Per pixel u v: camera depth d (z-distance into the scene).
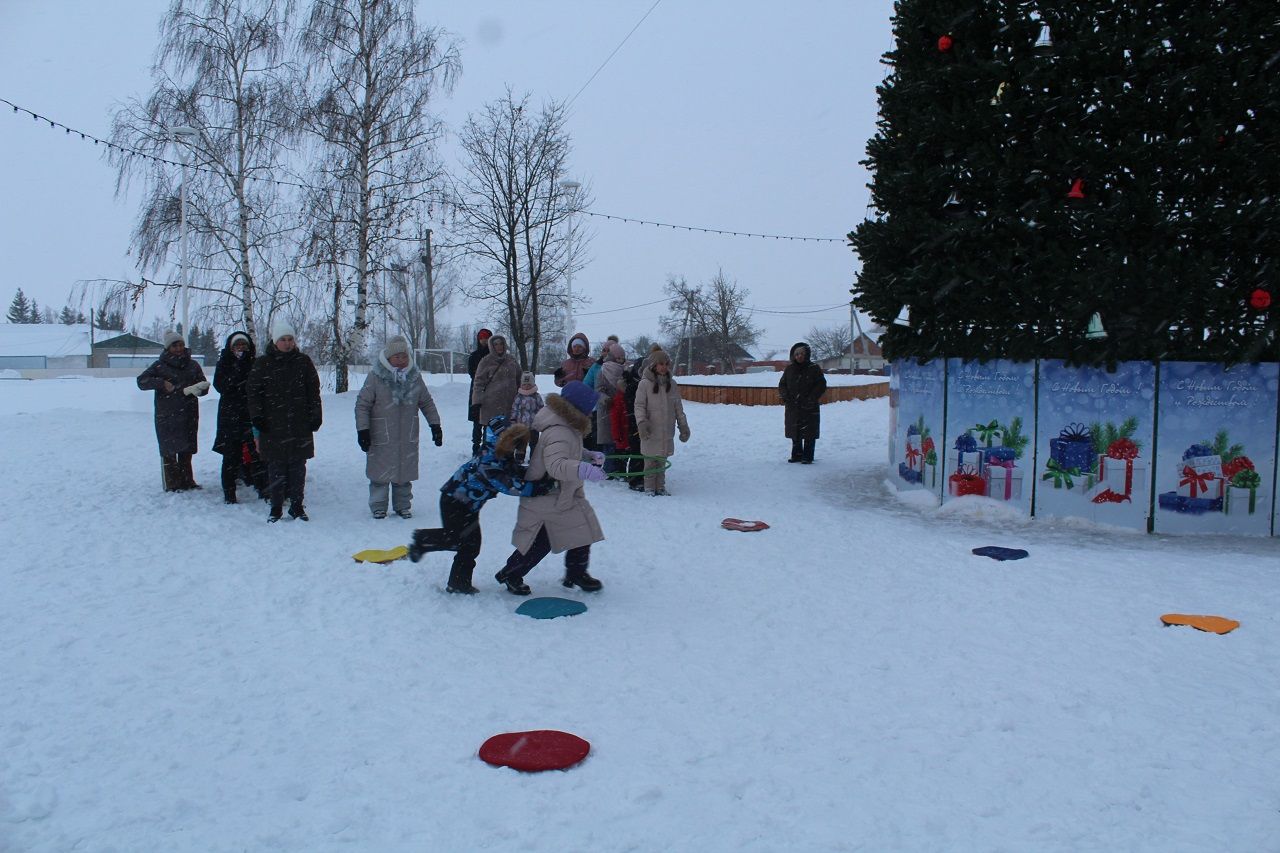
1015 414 9.05
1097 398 8.64
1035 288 8.54
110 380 42.47
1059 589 6.39
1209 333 8.22
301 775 3.62
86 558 6.98
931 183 9.09
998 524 8.80
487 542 7.78
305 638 5.25
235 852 3.06
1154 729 4.09
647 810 3.36
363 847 3.10
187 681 4.58
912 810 3.37
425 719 4.16
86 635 5.23
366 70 22.67
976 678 4.71
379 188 22.91
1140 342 8.24
